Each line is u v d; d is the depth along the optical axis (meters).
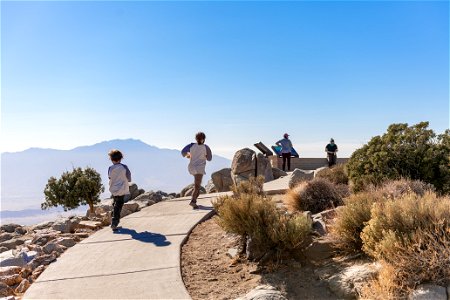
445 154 9.45
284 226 6.16
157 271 6.21
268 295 4.86
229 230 6.77
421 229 5.20
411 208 5.58
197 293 5.45
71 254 7.38
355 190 10.00
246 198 6.93
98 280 5.97
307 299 4.95
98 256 7.16
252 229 6.40
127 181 9.37
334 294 4.99
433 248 4.74
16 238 9.69
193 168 11.23
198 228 8.99
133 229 9.08
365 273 5.00
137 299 5.22
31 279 6.38
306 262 6.05
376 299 4.40
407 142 9.92
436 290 4.34
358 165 10.34
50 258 7.23
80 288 5.70
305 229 6.16
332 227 6.61
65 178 14.25
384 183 9.00
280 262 6.08
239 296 5.24
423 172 9.45
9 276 6.29
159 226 9.19
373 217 5.83
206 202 12.13
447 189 9.08
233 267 6.33
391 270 4.63
